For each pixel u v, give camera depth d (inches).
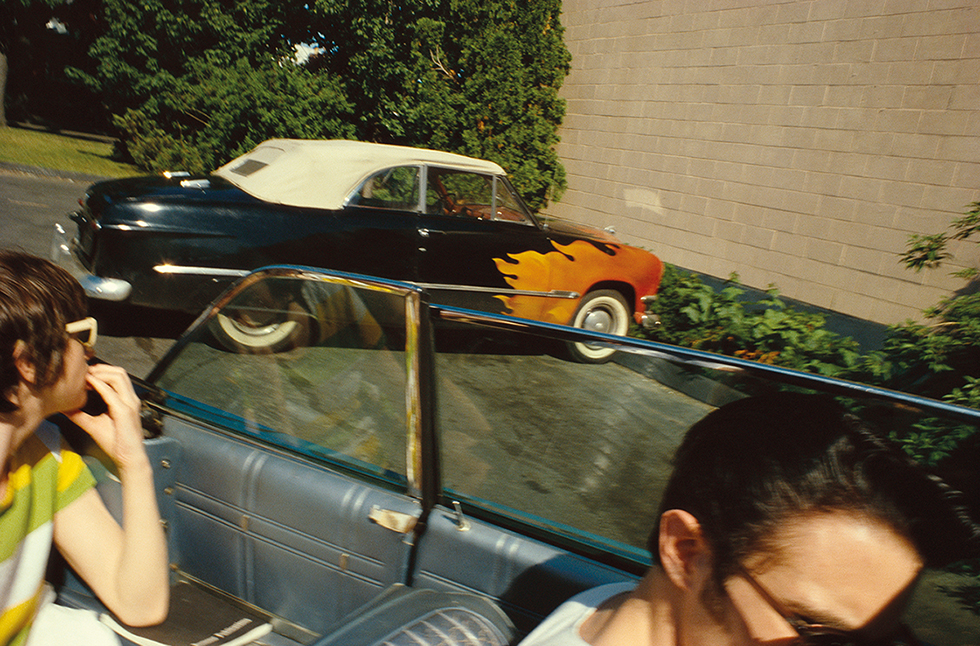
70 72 470.0
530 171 390.0
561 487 57.7
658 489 57.9
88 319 43.8
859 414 50.9
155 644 50.9
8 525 41.6
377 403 59.4
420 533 55.9
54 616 45.5
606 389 59.6
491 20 397.7
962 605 42.7
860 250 257.3
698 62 313.3
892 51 244.8
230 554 63.7
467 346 60.5
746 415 26.5
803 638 23.6
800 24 272.1
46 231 255.0
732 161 301.1
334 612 60.1
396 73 405.4
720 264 309.0
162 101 437.7
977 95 224.2
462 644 42.6
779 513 23.6
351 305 62.2
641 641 28.8
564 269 200.2
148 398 67.7
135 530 47.3
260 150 192.5
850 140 259.0
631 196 354.3
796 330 178.4
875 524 23.8
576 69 386.6
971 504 43.1
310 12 413.7
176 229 152.9
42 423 46.9
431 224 184.4
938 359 153.2
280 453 62.0
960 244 228.1
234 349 67.4
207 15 422.6
